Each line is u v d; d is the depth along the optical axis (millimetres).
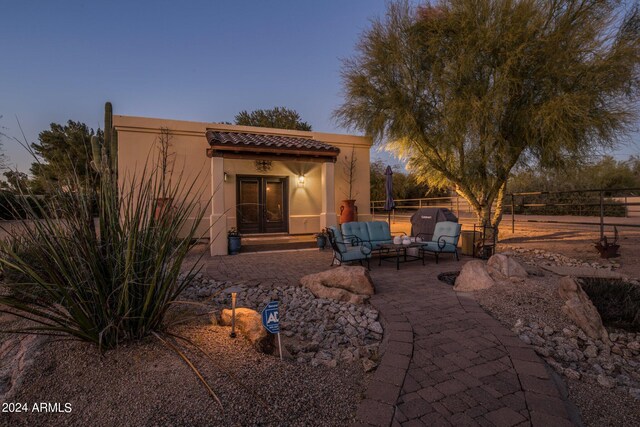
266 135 12406
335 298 5426
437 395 2764
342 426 2346
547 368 3336
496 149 9898
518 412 2555
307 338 4137
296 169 13266
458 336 3908
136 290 2996
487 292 5422
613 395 2943
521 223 18828
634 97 8586
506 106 9477
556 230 15070
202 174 11367
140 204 3152
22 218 2795
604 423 2580
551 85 8828
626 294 4875
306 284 6062
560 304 4734
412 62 10250
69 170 3018
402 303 5121
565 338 4031
